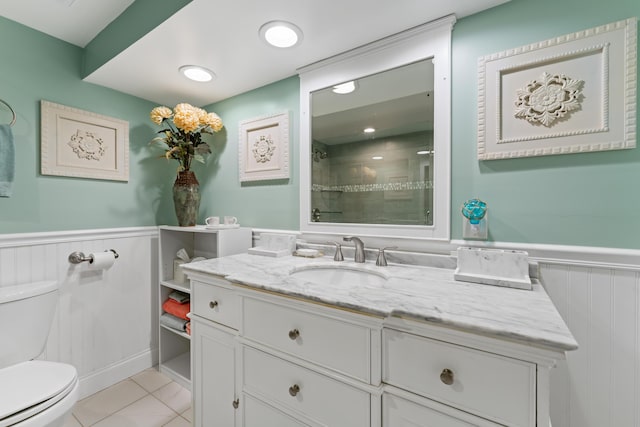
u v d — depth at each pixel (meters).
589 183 0.96
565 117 0.98
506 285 0.94
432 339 0.72
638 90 0.89
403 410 0.75
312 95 1.59
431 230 1.24
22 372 1.17
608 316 0.94
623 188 0.92
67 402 1.08
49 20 1.47
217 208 2.09
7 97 1.42
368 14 1.16
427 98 1.25
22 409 0.97
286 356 0.95
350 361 0.82
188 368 1.90
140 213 1.98
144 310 1.97
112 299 1.81
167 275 2.01
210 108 2.11
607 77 0.92
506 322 0.65
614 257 0.92
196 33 1.27
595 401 0.95
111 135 1.82
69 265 1.61
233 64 1.55
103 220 1.79
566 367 0.98
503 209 1.10
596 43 0.94
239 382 1.10
